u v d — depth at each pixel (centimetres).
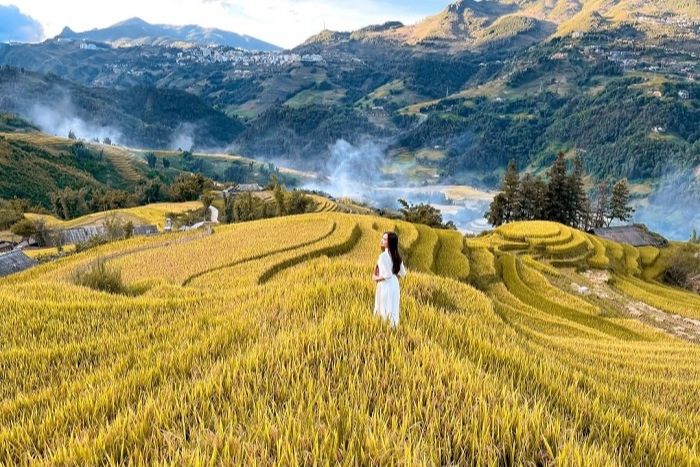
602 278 5406
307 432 390
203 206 11050
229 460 353
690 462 469
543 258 5881
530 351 976
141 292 1922
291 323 775
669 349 2048
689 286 6581
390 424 436
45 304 1130
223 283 2427
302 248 3322
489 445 391
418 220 9462
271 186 16900
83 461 382
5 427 483
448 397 470
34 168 17712
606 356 1675
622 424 531
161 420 431
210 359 630
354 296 980
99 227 7806
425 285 1464
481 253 4700
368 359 582
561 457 377
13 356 777
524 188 10162
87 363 754
